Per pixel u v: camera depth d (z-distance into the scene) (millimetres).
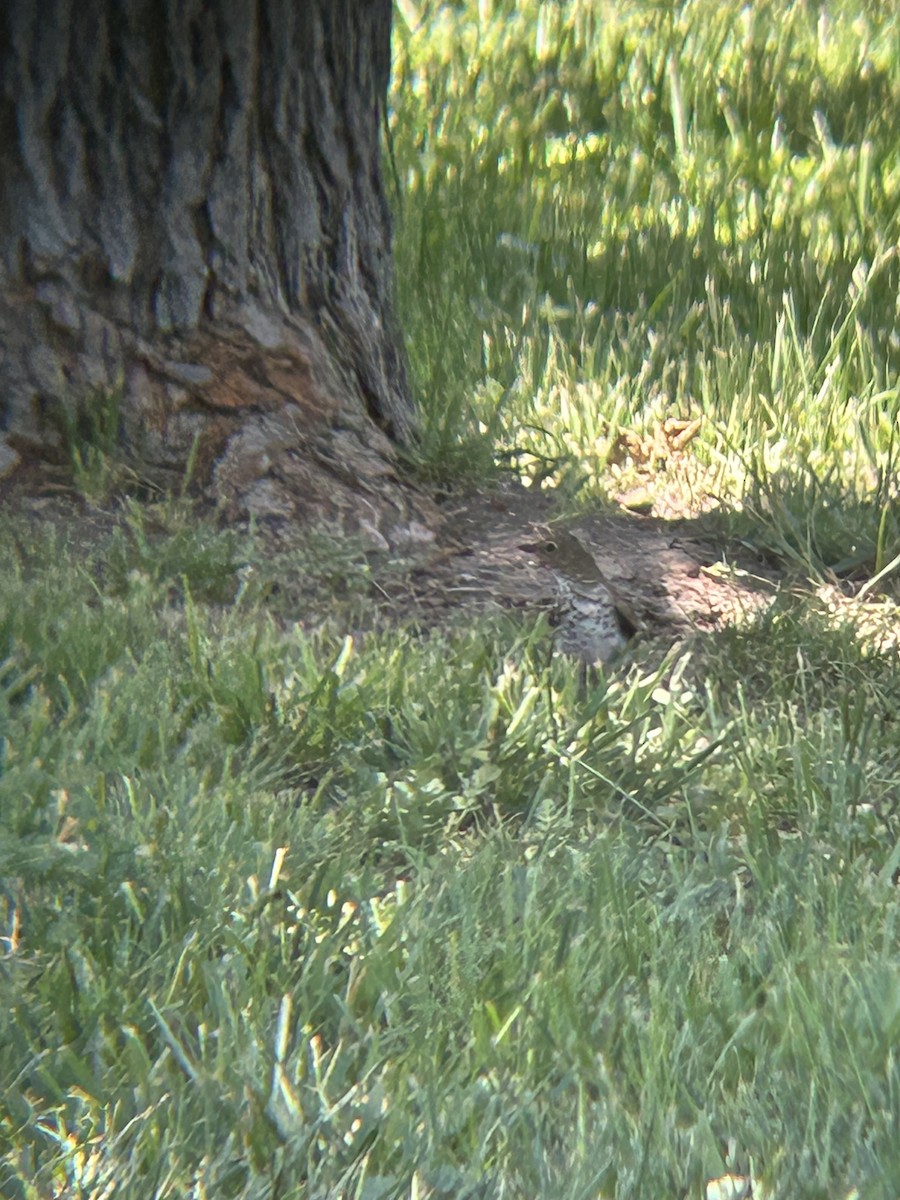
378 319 5297
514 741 3703
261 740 3707
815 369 6355
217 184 4723
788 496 5379
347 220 5105
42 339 4617
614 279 6996
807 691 4254
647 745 3758
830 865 3346
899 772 3822
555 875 3205
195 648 3906
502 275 6965
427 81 8938
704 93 8625
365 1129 2531
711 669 4344
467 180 7738
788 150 8211
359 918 3086
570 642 4488
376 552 4703
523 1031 2758
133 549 4410
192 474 4707
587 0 9852
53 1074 2672
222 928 2996
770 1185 2443
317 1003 2830
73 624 3980
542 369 6250
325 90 4926
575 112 8688
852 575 5137
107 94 4539
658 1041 2709
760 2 10023
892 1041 2732
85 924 3006
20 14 4422
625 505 5547
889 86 8945
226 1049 2662
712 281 6730
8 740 3523
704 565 5113
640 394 6148
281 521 4699
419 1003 2803
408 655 4098
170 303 4727
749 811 3500
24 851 3078
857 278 6699
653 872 3318
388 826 3486
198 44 4582
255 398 4828
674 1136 2539
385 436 5195
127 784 3338
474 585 4672
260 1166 2496
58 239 4594
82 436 4684
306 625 4367
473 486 5242
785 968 2887
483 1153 2477
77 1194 2414
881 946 3061
